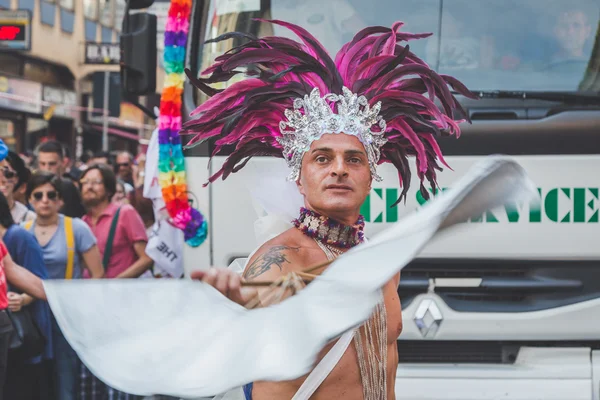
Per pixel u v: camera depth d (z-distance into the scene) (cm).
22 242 525
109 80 2142
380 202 452
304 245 226
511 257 457
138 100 531
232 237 475
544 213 457
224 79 257
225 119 244
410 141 255
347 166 228
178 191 476
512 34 491
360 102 235
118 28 3484
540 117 464
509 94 470
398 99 246
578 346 461
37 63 2867
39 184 582
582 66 485
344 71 246
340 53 249
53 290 187
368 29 253
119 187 863
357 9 495
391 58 243
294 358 177
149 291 188
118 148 3506
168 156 480
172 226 526
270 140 252
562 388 453
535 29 491
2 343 477
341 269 183
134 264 664
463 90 265
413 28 493
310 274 203
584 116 461
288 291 198
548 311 455
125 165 1152
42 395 550
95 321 185
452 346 464
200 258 479
